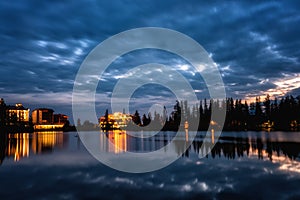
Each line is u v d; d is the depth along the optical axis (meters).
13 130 129.88
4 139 62.53
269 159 22.61
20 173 17.20
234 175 16.02
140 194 11.96
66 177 15.84
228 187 13.12
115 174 16.80
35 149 35.25
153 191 12.51
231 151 29.38
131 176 16.17
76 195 11.80
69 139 61.94
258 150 30.00
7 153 29.92
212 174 16.44
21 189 12.89
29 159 24.42
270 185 13.38
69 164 21.14
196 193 12.09
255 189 12.65
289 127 113.50
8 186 13.51
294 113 113.88
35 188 13.09
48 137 74.00
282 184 13.57
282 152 27.77
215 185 13.58
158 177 15.81
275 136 60.12
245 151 29.16
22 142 50.94
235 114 129.25
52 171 17.92
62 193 12.11
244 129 110.88
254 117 129.75
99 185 13.75
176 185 13.69
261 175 15.92
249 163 20.56
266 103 129.25
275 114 123.06
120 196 11.62
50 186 13.51
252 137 56.81
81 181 14.74
